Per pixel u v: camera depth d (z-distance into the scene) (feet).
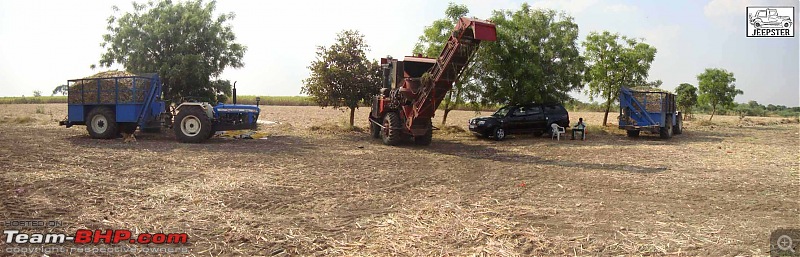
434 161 36.68
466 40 40.14
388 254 14.84
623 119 62.90
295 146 45.11
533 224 18.42
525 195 23.91
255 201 21.43
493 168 33.24
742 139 61.00
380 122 54.70
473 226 17.90
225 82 68.95
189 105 46.96
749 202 22.77
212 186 24.14
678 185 26.96
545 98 65.31
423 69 49.16
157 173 27.53
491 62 63.21
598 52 78.48
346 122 72.18
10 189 22.00
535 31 64.90
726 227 18.34
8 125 65.10
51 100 173.37
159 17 64.69
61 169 27.71
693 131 77.46
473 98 67.21
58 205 19.61
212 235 16.46
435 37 66.18
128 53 64.13
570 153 43.45
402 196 23.26
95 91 48.01
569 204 21.95
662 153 43.47
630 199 23.24
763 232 17.66
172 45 64.23
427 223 18.33
